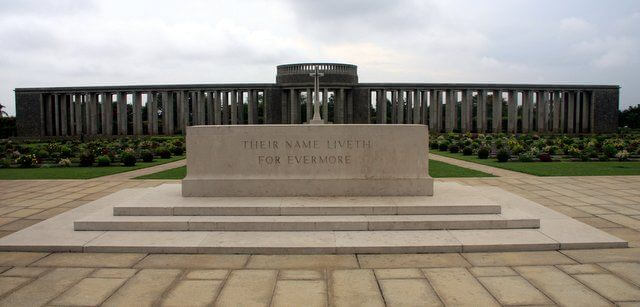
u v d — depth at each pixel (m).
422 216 9.57
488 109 107.31
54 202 13.41
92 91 68.75
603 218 10.84
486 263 7.63
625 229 9.79
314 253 8.16
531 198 13.58
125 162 26.56
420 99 73.62
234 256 8.05
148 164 27.34
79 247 8.32
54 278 7.07
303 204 9.90
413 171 10.88
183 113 68.44
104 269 7.45
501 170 22.09
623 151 28.22
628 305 5.97
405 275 7.11
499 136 55.22
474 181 17.77
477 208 9.73
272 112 67.06
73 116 72.94
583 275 7.05
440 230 9.17
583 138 53.28
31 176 20.39
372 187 10.80
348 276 7.07
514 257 7.93
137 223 9.27
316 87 17.72
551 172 20.45
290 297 6.30
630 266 7.44
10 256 8.13
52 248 8.37
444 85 67.25
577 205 12.45
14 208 12.51
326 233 8.98
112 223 9.31
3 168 25.27
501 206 10.47
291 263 7.68
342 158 10.84
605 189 15.27
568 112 71.94
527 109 69.81
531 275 7.07
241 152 10.88
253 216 9.64
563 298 6.21
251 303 6.11
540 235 8.83
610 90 71.31
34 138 68.75
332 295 6.36
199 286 6.71
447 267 7.45
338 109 67.38
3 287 6.72
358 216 9.59
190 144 10.88
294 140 10.82
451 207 9.73
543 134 65.81
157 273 7.25
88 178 19.47
